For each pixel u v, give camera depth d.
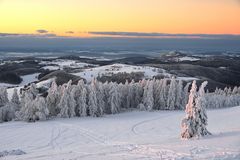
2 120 74.38
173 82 93.12
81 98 78.75
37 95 74.38
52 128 60.28
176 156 24.03
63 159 25.47
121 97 92.50
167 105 92.50
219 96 108.19
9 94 117.12
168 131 54.78
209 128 49.53
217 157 22.23
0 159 26.89
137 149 29.17
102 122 68.38
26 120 70.19
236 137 31.25
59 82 153.25
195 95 35.06
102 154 27.09
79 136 52.00
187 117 35.31
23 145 45.62
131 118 75.62
